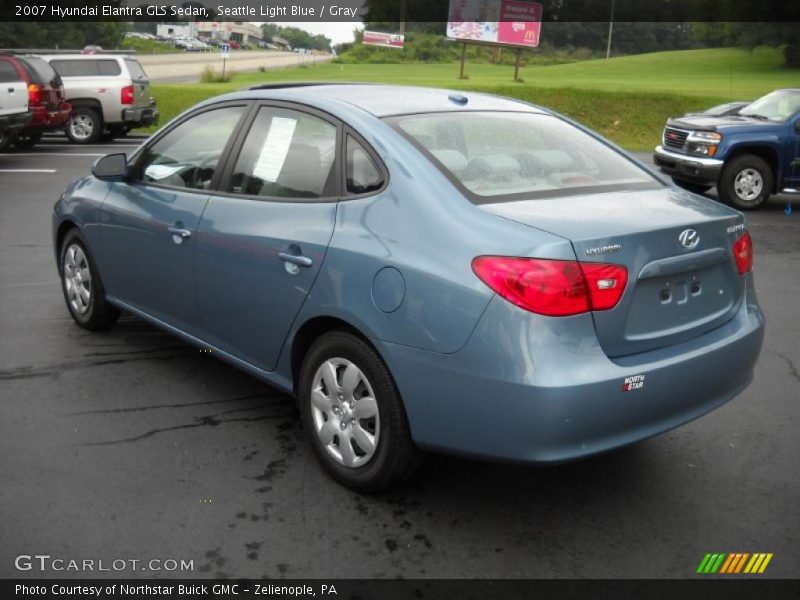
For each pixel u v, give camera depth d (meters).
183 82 41.19
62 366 4.76
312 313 3.39
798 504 3.40
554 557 2.98
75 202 5.14
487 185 3.24
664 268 3.02
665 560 2.98
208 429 3.98
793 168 12.13
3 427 3.93
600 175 3.62
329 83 4.34
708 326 3.29
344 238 3.29
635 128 28.25
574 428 2.80
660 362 3.00
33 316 5.74
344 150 3.51
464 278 2.88
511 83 37.56
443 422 2.97
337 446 3.46
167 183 4.43
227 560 2.91
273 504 3.30
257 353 3.85
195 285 4.12
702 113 14.38
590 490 3.49
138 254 4.55
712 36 76.50
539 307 2.77
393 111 3.62
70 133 19.05
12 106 15.35
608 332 2.89
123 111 19.20
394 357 3.06
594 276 2.83
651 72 55.25
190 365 4.83
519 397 2.76
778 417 4.31
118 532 3.06
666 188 3.68
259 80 41.09
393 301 3.05
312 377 3.51
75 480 3.44
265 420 4.10
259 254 3.65
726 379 3.30
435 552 3.00
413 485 3.49
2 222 9.40
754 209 12.26
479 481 3.54
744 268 3.46
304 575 2.84
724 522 3.25
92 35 62.25
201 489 3.40
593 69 56.84
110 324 5.34
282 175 3.75
